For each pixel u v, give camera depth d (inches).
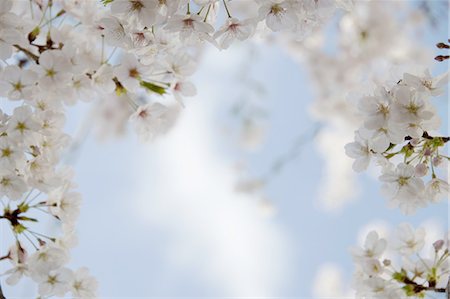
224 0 53.7
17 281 55.2
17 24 53.9
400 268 56.1
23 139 54.4
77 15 57.3
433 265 55.6
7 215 55.1
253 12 56.0
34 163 55.0
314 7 53.6
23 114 54.5
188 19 53.1
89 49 56.8
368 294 55.9
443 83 52.4
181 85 58.2
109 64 56.7
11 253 55.3
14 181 54.2
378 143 52.6
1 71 55.6
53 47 56.6
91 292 56.7
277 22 53.6
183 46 57.2
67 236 56.5
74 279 56.5
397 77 53.4
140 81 57.7
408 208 54.1
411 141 52.6
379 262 55.9
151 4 53.0
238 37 54.0
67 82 55.5
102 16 56.3
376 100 52.4
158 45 54.4
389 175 53.5
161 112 58.6
